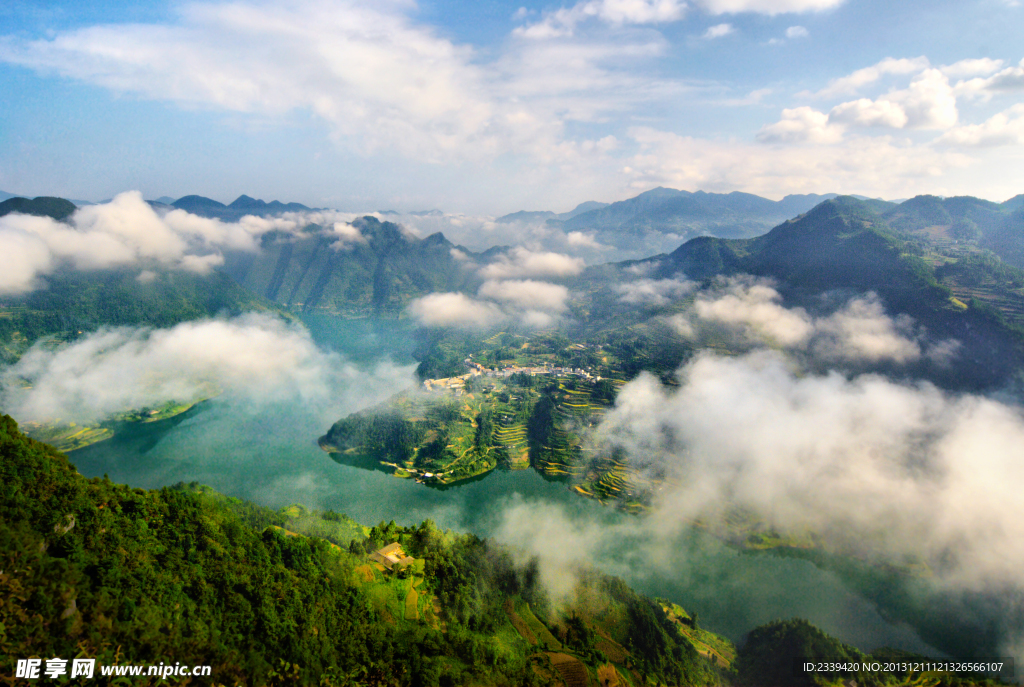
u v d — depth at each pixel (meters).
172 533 112.31
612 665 140.38
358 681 107.44
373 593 136.25
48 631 79.31
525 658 134.25
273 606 109.12
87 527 97.19
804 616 179.12
